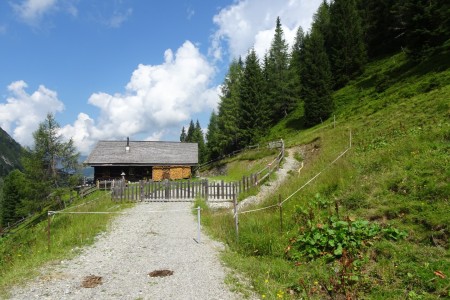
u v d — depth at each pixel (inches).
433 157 473.1
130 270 347.3
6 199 2373.3
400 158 520.4
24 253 482.0
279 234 422.9
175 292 288.5
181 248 431.5
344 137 1035.9
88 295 282.0
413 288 264.1
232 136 2576.3
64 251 418.3
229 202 818.2
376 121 1000.9
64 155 1509.6
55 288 297.0
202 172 2317.9
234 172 1756.9
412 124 764.6
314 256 351.6
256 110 2425.0
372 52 2581.2
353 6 2637.8
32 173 1466.5
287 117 2549.2
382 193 430.3
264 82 2751.0
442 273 266.2
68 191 1424.7
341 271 293.9
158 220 622.5
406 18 1582.2
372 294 267.9
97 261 380.2
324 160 831.7
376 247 325.7
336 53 2484.0
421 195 387.5
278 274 323.3
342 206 440.5
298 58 3435.0
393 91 1393.9
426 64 1444.4
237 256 386.9
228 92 2842.0
